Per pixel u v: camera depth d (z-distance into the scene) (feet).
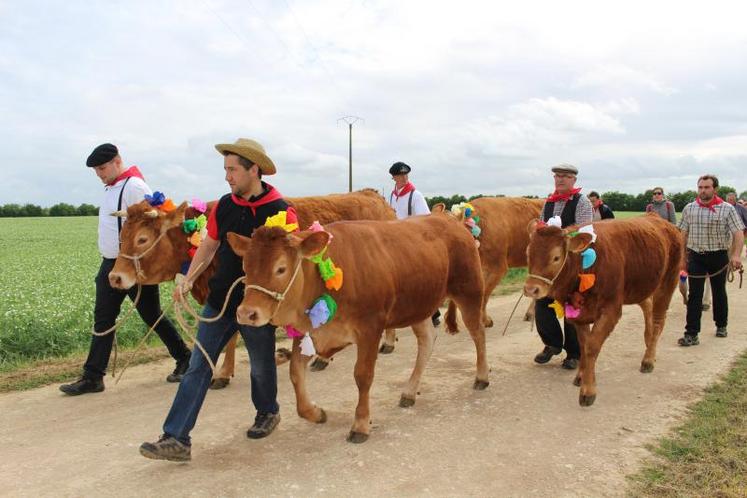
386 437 16.58
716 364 23.24
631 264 20.57
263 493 13.41
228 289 15.10
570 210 22.17
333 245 15.51
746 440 15.84
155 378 22.57
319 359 23.36
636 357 24.61
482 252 30.17
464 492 13.44
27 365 24.31
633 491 13.33
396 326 17.95
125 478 14.14
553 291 19.07
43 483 13.89
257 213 15.25
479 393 20.38
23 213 278.87
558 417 18.06
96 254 81.46
